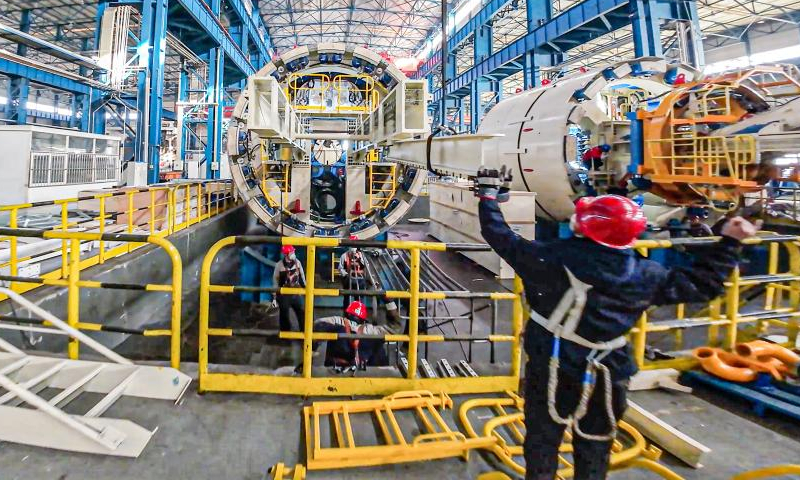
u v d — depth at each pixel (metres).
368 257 7.01
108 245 6.36
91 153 11.05
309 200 7.48
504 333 4.73
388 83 7.43
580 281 1.52
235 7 18.42
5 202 9.05
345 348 4.13
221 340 6.01
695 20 8.91
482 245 3.04
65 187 9.95
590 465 1.74
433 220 10.77
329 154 10.23
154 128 11.02
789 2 15.41
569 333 1.58
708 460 2.46
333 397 3.05
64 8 19.14
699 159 3.79
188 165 18.22
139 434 2.44
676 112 4.19
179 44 13.96
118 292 5.66
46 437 2.39
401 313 5.30
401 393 2.98
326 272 7.37
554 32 12.22
